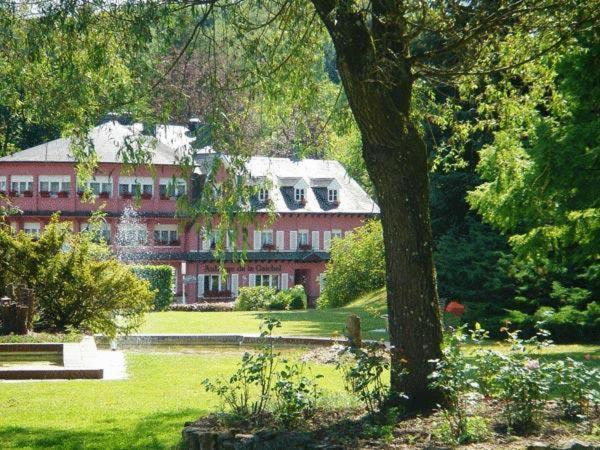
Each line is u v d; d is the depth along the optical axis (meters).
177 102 11.49
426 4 10.31
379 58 9.65
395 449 7.97
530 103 12.85
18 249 25.14
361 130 9.78
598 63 17.77
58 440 10.75
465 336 9.37
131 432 11.27
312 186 70.88
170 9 11.01
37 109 11.78
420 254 9.67
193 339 28.22
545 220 20.39
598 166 17.92
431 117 13.02
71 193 64.50
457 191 34.62
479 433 8.36
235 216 11.45
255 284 68.69
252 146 12.24
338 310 42.97
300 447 8.34
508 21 11.53
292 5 12.12
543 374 8.82
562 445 7.86
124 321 27.00
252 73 12.02
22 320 23.27
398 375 9.27
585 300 25.67
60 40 11.37
